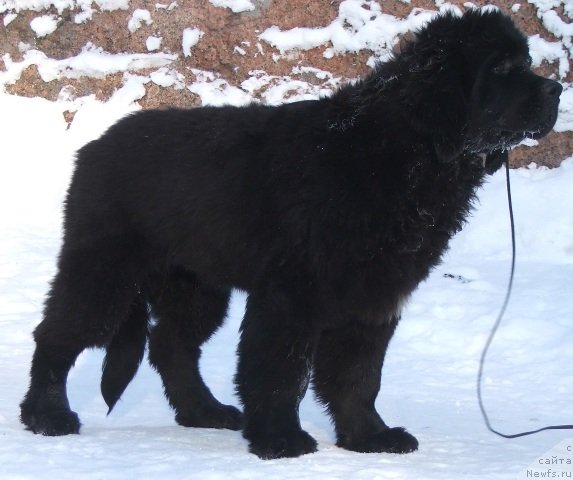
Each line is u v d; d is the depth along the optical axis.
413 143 5.42
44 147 12.97
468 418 6.83
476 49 5.38
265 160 5.77
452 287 10.36
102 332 6.05
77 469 4.78
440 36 5.48
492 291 10.19
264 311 5.50
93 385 7.52
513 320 9.30
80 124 13.12
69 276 6.04
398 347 9.06
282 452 5.32
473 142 5.46
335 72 13.00
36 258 11.12
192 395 6.56
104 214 6.07
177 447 5.48
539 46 12.45
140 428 6.22
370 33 12.81
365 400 5.74
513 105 5.42
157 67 13.26
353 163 5.41
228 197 5.81
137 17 13.33
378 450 5.58
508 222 11.66
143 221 6.09
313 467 5.03
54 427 5.75
